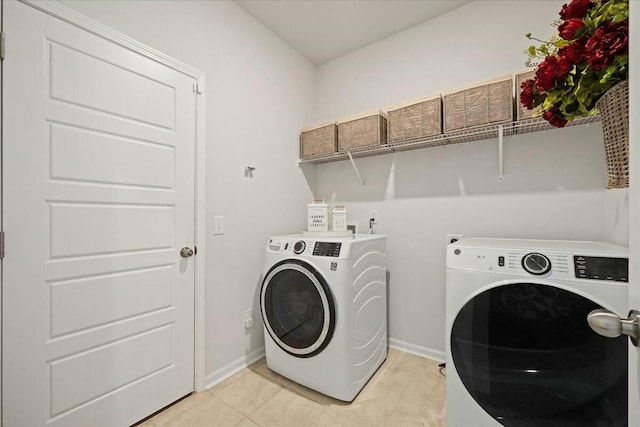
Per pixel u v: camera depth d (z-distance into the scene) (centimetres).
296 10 207
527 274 108
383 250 205
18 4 113
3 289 111
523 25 180
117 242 141
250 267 209
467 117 171
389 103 233
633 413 55
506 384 111
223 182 191
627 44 69
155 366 155
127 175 145
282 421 150
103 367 136
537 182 176
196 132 175
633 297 53
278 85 235
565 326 101
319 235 199
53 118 122
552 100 94
